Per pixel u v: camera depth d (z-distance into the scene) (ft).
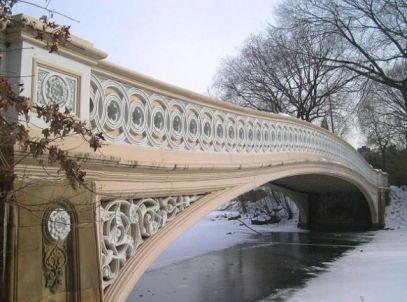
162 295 35.65
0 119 9.09
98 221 15.31
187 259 56.65
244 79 106.63
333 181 71.10
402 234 75.87
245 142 31.60
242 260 55.21
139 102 18.95
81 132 9.96
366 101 90.12
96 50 14.93
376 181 87.66
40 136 12.50
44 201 12.51
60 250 13.19
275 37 100.27
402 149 111.55
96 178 15.55
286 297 33.94
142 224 19.24
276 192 107.45
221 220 115.96
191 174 23.67
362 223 90.27
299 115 103.60
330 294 33.91
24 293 11.78
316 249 63.31
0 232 11.44
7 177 10.98
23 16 12.14
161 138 20.72
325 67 90.02
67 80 14.06
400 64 84.28
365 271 42.70
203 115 25.36
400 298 31.37
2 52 12.25
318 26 88.02
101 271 15.21
